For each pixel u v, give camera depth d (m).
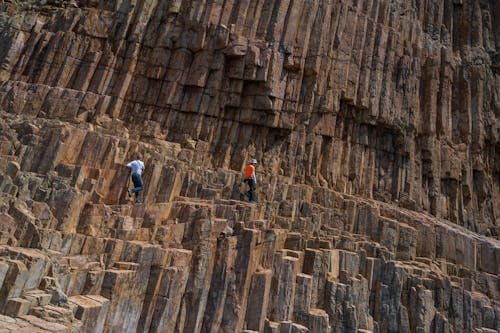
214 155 18.27
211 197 14.20
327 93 19.36
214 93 18.83
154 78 19.06
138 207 11.69
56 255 8.82
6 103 16.92
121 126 17.67
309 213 14.95
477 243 16.31
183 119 18.70
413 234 15.77
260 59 18.98
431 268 15.08
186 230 11.14
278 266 11.50
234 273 10.77
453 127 23.50
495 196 23.56
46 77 18.64
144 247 9.80
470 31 27.03
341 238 14.12
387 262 13.62
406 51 22.81
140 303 9.40
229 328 10.16
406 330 12.67
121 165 12.84
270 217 13.98
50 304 7.51
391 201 19.52
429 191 21.03
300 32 20.16
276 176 17.42
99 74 18.81
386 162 20.36
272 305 11.02
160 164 13.55
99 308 8.15
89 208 10.81
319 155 18.83
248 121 18.84
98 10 20.27
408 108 21.34
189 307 10.14
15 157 12.11
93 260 9.46
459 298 13.91
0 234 8.71
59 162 12.73
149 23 20.06
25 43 19.56
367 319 12.37
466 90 24.08
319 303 11.97
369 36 21.62
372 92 20.42
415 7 26.02
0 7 20.91
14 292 7.04
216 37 19.27
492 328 13.80
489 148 24.14
